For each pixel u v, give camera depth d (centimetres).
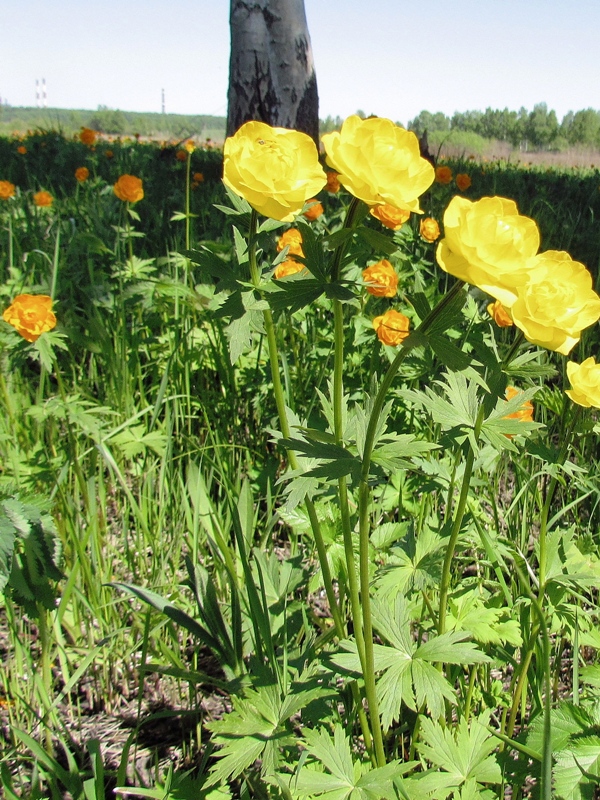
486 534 152
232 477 243
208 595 154
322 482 137
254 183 108
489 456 152
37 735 172
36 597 162
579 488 214
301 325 307
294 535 229
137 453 249
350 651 134
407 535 169
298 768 127
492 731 127
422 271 382
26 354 251
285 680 144
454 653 129
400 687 126
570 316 97
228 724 134
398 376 262
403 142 106
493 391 123
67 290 354
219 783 145
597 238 477
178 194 645
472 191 745
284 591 180
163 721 183
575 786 125
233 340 129
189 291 316
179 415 276
